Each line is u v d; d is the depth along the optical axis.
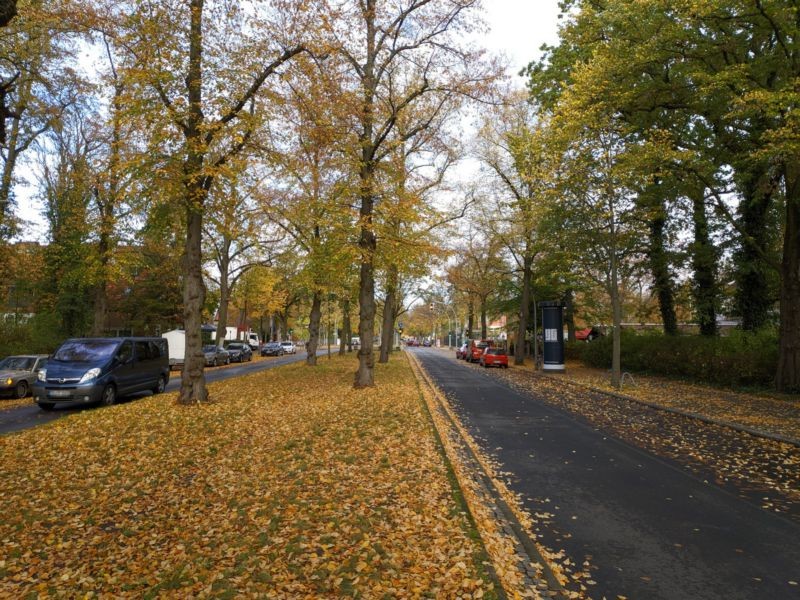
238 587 3.79
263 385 18.77
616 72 16.64
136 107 11.05
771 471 7.83
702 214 23.00
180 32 11.81
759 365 17.69
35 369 18.25
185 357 13.38
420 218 17.28
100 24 11.73
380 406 13.06
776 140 13.15
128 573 4.14
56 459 7.79
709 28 15.38
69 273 23.75
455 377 26.02
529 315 41.47
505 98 17.45
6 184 22.05
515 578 4.14
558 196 19.83
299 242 23.78
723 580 4.27
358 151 16.58
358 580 3.87
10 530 5.09
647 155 15.77
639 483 7.16
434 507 5.61
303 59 12.50
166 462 7.55
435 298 52.28
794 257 16.39
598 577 4.32
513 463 8.26
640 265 25.23
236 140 12.27
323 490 6.12
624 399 16.69
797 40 13.92
